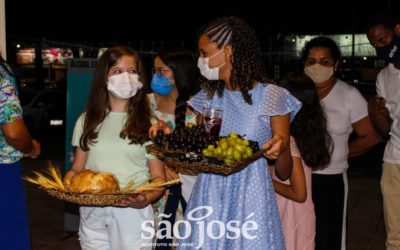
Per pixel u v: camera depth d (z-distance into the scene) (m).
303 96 3.43
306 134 3.39
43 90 18.98
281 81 3.54
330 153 3.70
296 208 3.36
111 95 3.27
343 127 4.04
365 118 4.14
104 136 3.24
